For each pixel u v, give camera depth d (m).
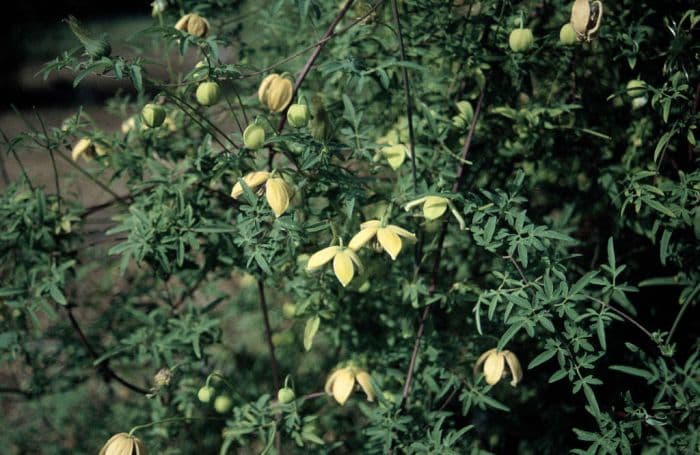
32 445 1.27
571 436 1.13
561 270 0.88
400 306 1.04
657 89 0.93
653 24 1.00
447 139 1.00
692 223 0.92
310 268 0.84
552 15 1.04
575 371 0.85
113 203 1.05
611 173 1.02
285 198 0.84
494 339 0.97
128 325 1.19
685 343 1.06
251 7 1.21
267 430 1.00
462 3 0.99
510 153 1.05
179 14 1.09
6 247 1.04
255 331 1.42
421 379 1.02
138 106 1.08
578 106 0.98
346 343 1.12
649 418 0.86
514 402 1.17
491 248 0.86
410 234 0.84
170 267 0.99
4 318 1.11
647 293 1.08
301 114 0.87
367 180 0.96
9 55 3.19
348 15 1.08
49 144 0.98
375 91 1.12
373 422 0.99
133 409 1.26
